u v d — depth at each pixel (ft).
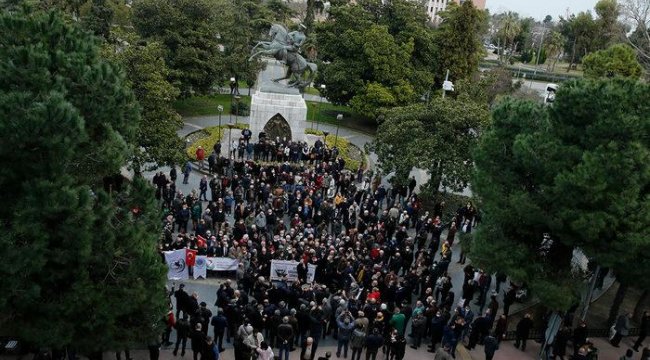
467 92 147.43
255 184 113.70
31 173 47.44
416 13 208.54
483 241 74.95
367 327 68.23
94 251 50.67
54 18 54.80
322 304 71.51
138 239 54.03
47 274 48.34
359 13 193.98
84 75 51.96
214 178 114.83
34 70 48.16
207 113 190.90
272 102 149.89
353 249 88.94
